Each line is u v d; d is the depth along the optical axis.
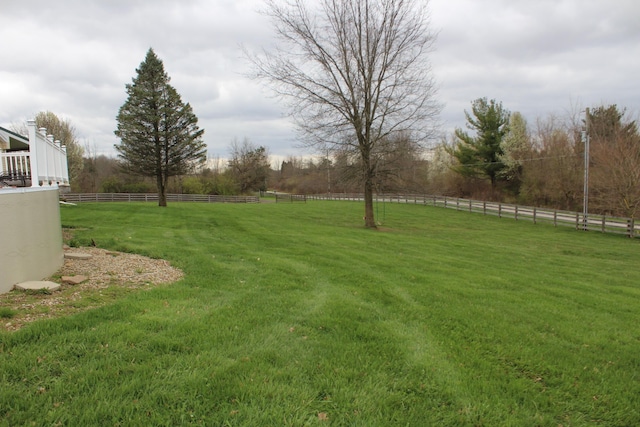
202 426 2.69
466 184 49.50
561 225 24.53
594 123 37.22
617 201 28.20
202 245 10.20
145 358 3.50
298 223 20.23
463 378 3.53
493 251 13.88
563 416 3.10
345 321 4.79
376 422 2.84
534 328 4.96
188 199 46.28
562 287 7.77
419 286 6.80
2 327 3.89
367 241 13.81
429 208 34.97
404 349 4.06
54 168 10.38
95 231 12.00
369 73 18.22
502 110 42.88
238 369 3.42
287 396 3.08
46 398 2.81
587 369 3.86
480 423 2.93
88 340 3.72
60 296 5.00
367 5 17.97
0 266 4.89
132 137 26.97
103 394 2.91
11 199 5.08
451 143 52.34
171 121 27.03
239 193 59.62
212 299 5.40
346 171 19.62
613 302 6.67
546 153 40.22
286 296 5.72
